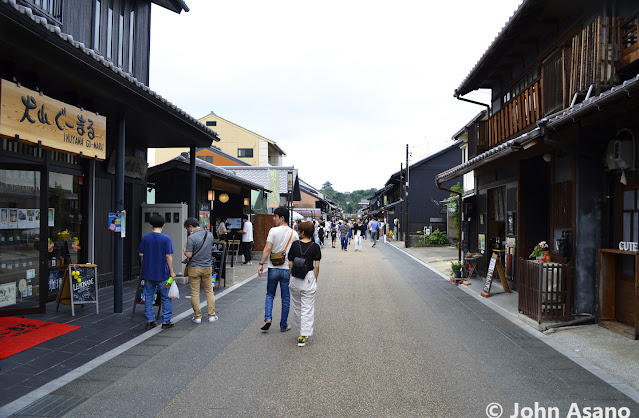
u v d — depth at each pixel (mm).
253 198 22375
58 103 6164
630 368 5008
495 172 11812
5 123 5203
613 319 6871
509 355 5465
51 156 8344
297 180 30641
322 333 6516
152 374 4746
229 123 47062
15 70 5594
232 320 7375
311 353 5516
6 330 6340
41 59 5285
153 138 10703
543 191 9930
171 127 9242
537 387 4410
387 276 13359
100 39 10320
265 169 28438
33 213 7660
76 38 9281
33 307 7305
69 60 5617
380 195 57875
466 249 14195
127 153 10930
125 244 11188
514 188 10438
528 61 10500
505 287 10109
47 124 5934
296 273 5918
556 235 8203
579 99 7699
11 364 4988
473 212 13875
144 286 6961
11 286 7352
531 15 8703
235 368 4945
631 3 6812
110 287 10219
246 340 6117
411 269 15328
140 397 4129
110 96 6844
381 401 4047
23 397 4105
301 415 3756
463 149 27391
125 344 5871
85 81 6125
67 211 8953
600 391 4316
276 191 26094
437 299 9383
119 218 7660
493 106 13164
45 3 8234
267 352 5555
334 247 28469
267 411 3832
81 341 5945
